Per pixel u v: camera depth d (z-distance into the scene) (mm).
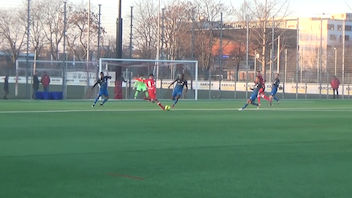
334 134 29188
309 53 109750
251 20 111562
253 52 115000
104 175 16828
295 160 20141
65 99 63188
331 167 18703
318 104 61625
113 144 23797
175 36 100875
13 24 87125
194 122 35156
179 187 15242
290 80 89438
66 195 14117
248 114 43188
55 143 23844
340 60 92688
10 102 55969
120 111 44156
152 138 26188
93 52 97938
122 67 73562
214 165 18828
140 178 16438
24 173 16984
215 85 86812
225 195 14352
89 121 34500
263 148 23266
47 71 72375
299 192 14797
